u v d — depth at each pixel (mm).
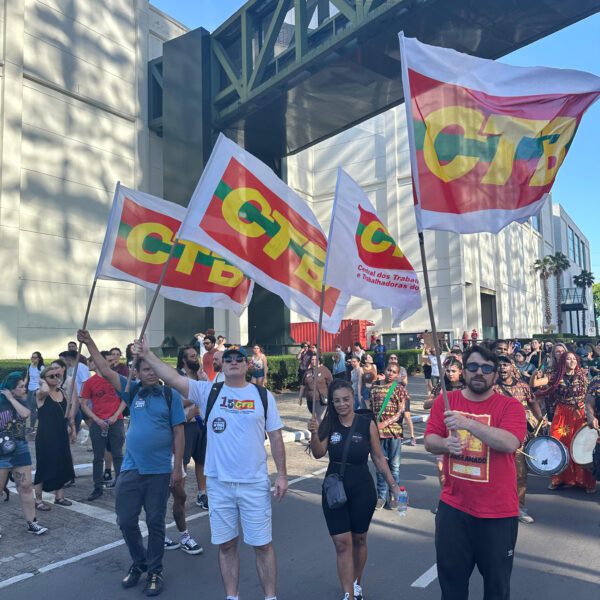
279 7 18328
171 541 5219
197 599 4168
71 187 18781
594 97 4051
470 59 3969
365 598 4117
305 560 4910
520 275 48156
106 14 20500
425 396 17469
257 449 3729
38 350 17328
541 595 4145
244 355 3844
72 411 6609
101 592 4316
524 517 5859
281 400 16844
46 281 17750
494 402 3096
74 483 7664
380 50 16109
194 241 4445
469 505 2977
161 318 21922
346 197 4777
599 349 13609
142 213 5543
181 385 3938
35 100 17750
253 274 4742
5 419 5504
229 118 20188
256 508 3658
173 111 20797
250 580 4512
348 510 3900
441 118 3842
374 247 4926
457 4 14172
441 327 32562
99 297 19484
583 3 14109
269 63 19234
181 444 4504
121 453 7090
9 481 7668
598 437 6160
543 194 4008
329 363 20922
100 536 5590
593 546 5164
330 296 5141
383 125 34344
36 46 17812
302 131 21562
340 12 16625
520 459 5945
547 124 4027
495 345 8898
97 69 19984
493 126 3971
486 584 2945
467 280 33375
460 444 2945
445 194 3801
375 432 4059
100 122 20078
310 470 8508
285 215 4984
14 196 16719
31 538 5516
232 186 4707
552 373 7602
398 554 4996
